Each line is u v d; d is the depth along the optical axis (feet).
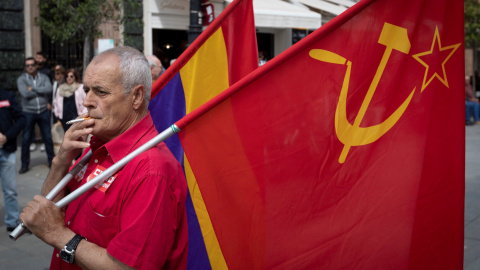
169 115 8.87
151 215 5.65
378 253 6.57
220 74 8.99
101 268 5.67
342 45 6.55
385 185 6.59
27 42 38.34
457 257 6.58
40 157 34.22
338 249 6.56
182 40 47.14
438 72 6.56
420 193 6.59
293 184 6.56
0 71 37.06
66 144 6.46
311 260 6.56
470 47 76.89
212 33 8.89
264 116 6.55
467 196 24.31
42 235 5.90
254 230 6.57
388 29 6.55
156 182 5.75
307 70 6.54
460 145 6.52
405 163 6.58
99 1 31.45
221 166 6.54
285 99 6.55
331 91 6.56
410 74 6.58
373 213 6.57
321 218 6.55
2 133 17.97
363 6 6.47
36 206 5.94
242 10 8.98
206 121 6.46
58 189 6.35
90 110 6.19
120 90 6.09
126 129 6.26
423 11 6.55
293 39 53.57
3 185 18.35
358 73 6.56
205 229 6.86
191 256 7.35
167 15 44.21
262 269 6.59
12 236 5.97
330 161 6.57
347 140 6.57
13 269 15.62
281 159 6.54
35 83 30.27
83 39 33.40
